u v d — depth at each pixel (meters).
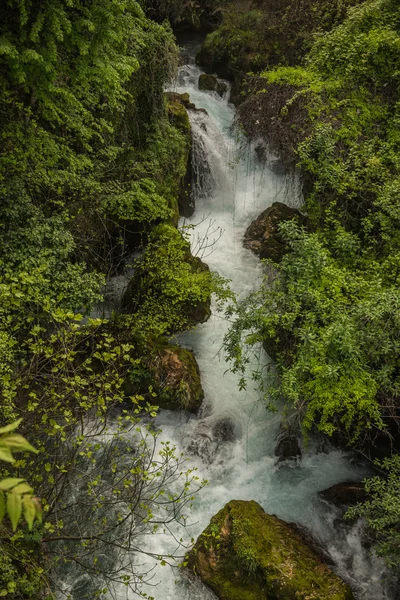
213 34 16.75
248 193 12.80
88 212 9.27
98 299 8.14
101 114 9.96
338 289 8.29
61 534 6.28
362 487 7.65
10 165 7.88
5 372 6.00
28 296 6.62
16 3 6.76
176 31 17.94
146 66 10.83
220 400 9.04
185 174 12.40
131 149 10.76
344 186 9.94
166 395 8.45
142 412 8.65
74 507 6.52
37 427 6.01
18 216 7.74
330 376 7.19
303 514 7.59
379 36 11.19
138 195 9.74
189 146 12.50
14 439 1.86
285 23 14.79
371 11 11.73
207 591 6.55
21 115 8.11
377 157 10.40
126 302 9.77
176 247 9.90
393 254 8.98
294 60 14.59
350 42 11.62
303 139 10.88
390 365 7.34
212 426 8.69
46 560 6.07
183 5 16.94
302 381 7.58
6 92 7.41
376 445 7.98
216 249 11.79
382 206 9.30
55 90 7.33
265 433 8.66
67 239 8.09
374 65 11.31
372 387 7.21
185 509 7.52
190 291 9.21
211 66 16.62
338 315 7.82
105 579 6.35
